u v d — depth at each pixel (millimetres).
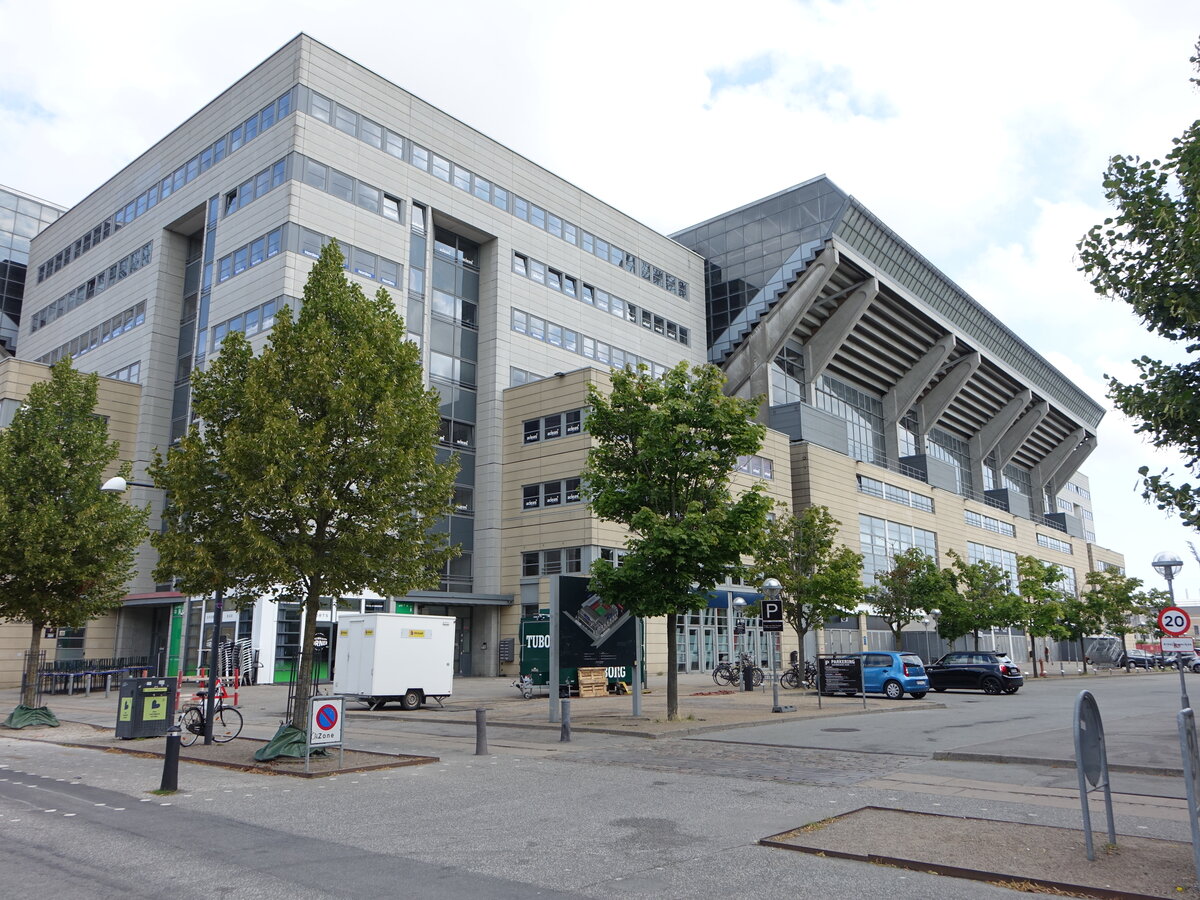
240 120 45312
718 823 8883
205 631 37625
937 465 73875
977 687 32438
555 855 7562
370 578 15156
